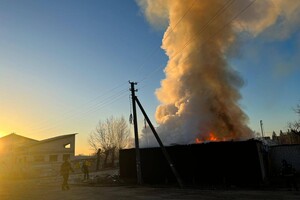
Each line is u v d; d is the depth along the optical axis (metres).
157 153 21.45
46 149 45.09
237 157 17.38
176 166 19.80
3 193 16.89
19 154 48.59
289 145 20.78
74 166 46.00
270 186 15.34
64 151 46.62
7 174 41.41
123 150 24.12
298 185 15.20
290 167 14.13
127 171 23.50
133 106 20.55
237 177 17.08
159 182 20.61
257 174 16.48
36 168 40.62
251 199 10.98
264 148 19.39
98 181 22.55
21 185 23.53
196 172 18.78
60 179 29.92
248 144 17.17
